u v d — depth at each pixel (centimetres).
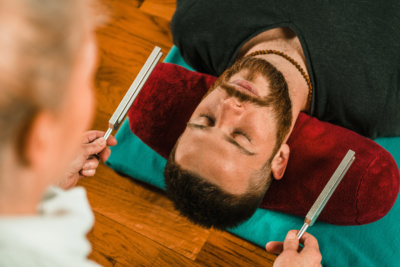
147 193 105
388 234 88
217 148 77
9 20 15
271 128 79
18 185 18
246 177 77
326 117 93
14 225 19
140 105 93
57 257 20
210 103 81
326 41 86
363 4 86
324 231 91
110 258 101
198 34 93
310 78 88
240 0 90
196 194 77
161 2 122
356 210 83
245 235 96
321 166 85
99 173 108
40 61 15
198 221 81
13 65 15
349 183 84
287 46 89
